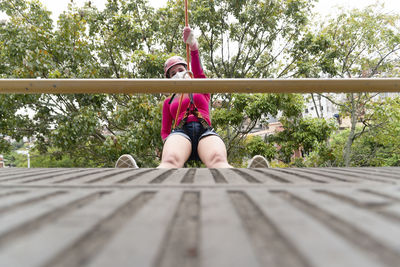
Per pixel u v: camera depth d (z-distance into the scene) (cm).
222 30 968
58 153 790
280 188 56
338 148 1055
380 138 1058
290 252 26
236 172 95
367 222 33
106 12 812
